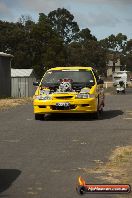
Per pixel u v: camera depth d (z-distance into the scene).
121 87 73.88
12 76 79.81
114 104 42.84
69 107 29.14
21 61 132.25
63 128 25.36
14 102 47.62
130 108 38.12
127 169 14.82
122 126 25.95
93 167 15.23
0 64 63.31
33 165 15.63
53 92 29.73
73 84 30.20
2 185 12.96
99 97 31.55
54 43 129.88
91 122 28.20
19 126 26.36
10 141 20.84
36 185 12.96
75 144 19.91
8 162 16.16
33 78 83.62
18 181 13.41
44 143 20.23
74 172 14.53
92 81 30.67
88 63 174.75
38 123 27.91
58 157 17.03
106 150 18.34
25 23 150.50
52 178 13.77
